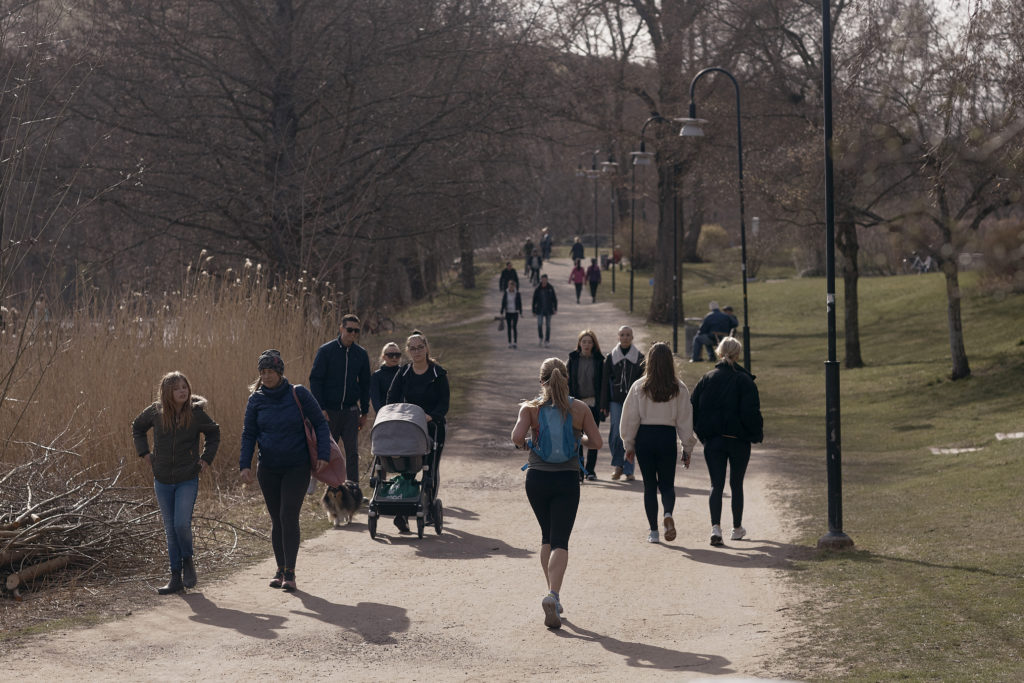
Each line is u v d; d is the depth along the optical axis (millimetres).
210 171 22656
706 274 63938
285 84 22828
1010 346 25688
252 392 8297
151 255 22812
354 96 23719
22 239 10172
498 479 14141
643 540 10117
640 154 34531
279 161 23172
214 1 22078
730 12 32281
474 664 6160
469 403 22453
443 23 24047
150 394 12055
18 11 11047
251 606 7660
